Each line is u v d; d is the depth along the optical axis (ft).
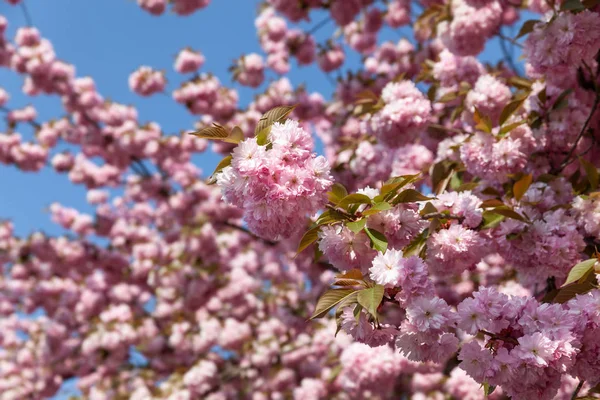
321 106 26.78
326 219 6.76
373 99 13.88
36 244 32.32
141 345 28.35
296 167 6.23
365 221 6.51
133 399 25.89
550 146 11.46
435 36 16.71
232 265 30.07
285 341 26.78
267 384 26.21
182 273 27.89
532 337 5.83
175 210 30.30
